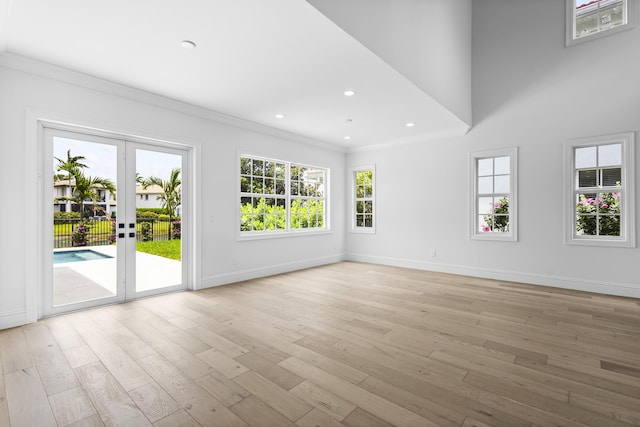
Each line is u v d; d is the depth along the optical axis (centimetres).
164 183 418
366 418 167
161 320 317
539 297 404
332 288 450
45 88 310
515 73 495
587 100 437
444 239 568
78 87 330
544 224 468
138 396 187
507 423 162
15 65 291
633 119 406
